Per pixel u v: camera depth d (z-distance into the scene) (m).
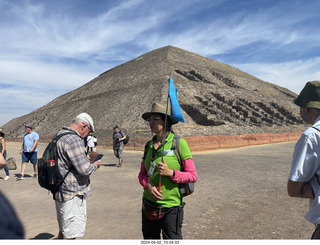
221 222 4.79
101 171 10.91
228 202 6.06
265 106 47.47
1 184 8.52
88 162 3.14
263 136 26.38
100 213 5.45
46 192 7.43
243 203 5.97
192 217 5.08
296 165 1.92
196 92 44.00
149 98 41.22
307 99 2.09
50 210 5.77
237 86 58.72
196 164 12.28
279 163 12.23
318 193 1.85
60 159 3.05
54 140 3.13
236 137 23.33
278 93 75.00
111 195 6.94
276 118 44.44
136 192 7.23
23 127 74.19
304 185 1.94
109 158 16.31
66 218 3.05
